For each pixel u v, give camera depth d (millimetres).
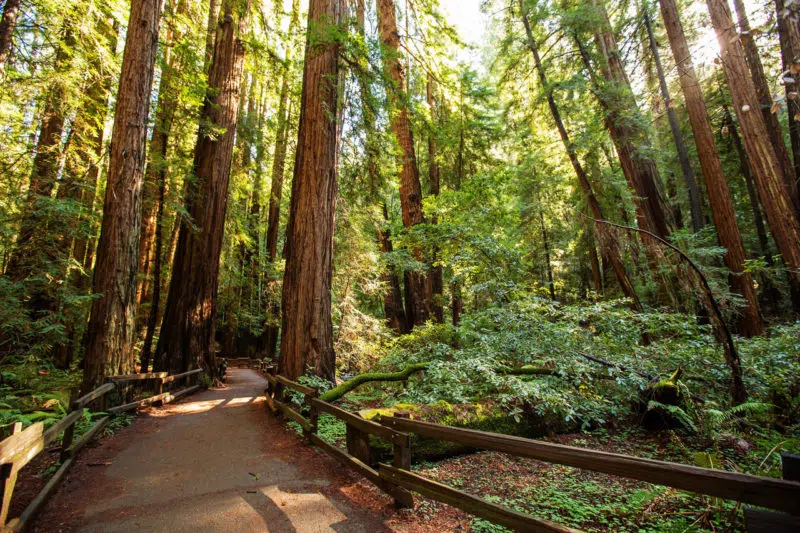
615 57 12609
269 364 17203
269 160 18672
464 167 16375
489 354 6648
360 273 12109
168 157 11031
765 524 1574
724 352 6117
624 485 4328
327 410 4848
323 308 7891
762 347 6496
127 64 7336
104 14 9906
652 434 6000
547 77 13766
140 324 15000
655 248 10359
